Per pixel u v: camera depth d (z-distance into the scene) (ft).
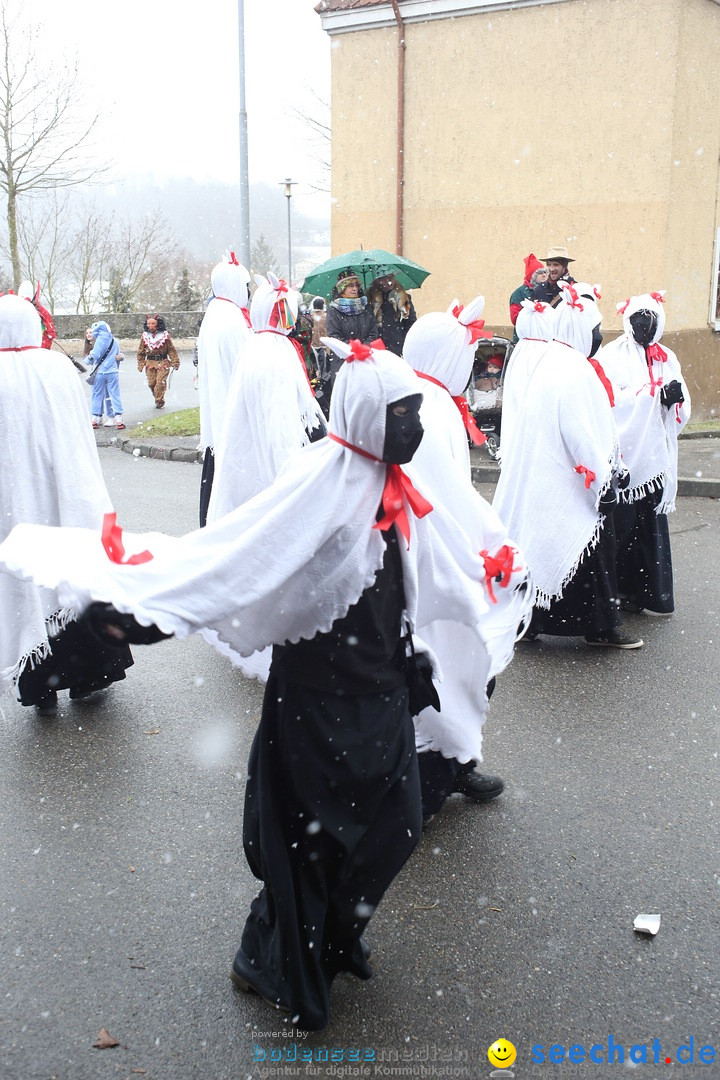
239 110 54.29
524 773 14.83
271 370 17.58
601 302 46.03
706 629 21.15
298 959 9.19
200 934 11.08
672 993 10.18
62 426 15.97
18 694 16.69
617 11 42.80
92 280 112.37
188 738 15.99
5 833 13.14
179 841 12.92
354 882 9.48
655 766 15.02
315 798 9.11
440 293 49.65
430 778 12.81
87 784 14.46
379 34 48.37
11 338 15.89
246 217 55.26
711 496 33.83
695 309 48.06
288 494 9.04
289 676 9.27
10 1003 9.98
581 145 44.86
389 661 9.46
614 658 19.52
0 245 98.43
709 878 12.14
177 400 61.72
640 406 20.81
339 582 8.96
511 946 10.89
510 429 19.31
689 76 43.39
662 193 43.52
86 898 11.73
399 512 9.14
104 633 8.55
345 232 51.49
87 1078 9.04
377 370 8.82
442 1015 9.86
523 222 46.85
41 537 9.13
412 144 48.78
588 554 19.10
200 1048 9.41
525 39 45.03
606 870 12.31
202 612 8.67
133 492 34.30
